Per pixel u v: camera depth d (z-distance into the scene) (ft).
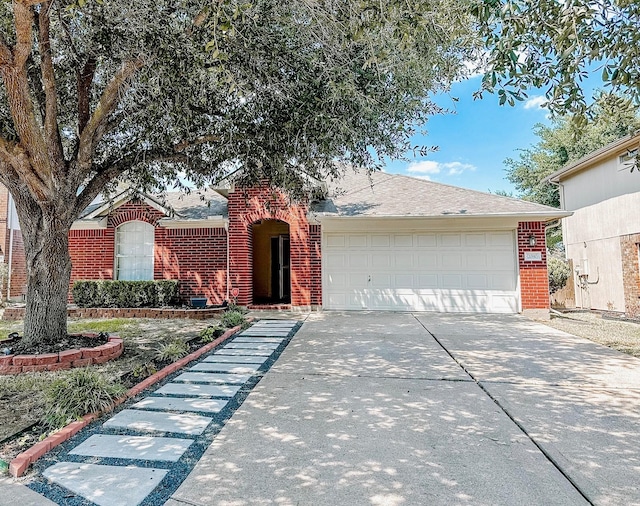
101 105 18.69
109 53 17.30
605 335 27.14
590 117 13.69
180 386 16.12
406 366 19.06
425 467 9.72
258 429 12.00
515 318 34.22
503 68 12.18
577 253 49.96
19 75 15.03
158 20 14.48
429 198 40.22
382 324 31.17
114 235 42.01
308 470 9.63
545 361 19.88
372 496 8.54
